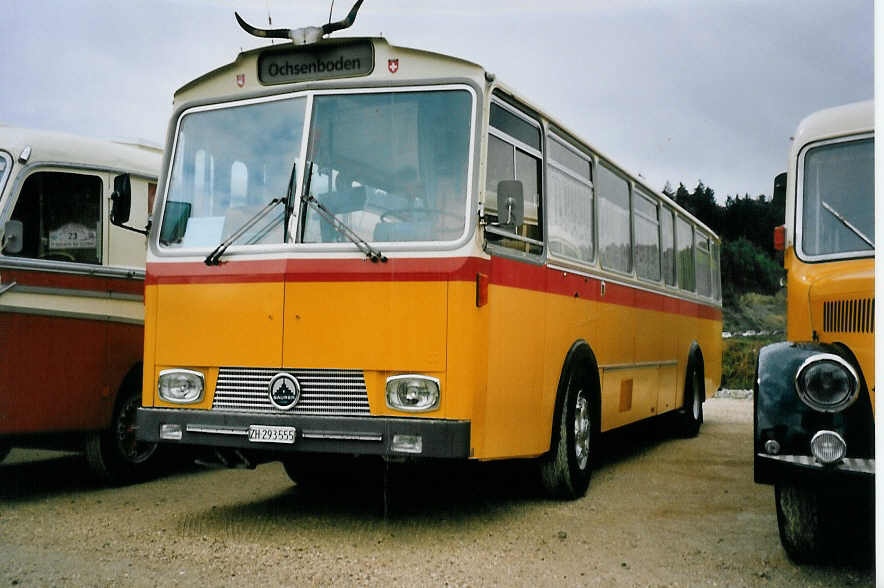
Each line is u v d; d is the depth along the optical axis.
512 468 8.76
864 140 6.27
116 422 7.97
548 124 7.39
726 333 30.41
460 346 5.65
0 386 6.92
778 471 4.95
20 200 7.24
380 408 5.70
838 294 5.44
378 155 6.11
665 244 11.54
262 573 5.06
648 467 9.50
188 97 6.73
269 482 8.22
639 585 4.97
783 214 6.86
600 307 8.52
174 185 6.61
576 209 8.05
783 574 5.21
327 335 5.82
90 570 5.10
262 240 6.12
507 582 4.96
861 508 5.52
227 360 6.03
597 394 8.15
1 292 6.95
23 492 7.68
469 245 5.75
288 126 6.34
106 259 7.90
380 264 5.79
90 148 7.90
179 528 6.18
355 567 5.20
